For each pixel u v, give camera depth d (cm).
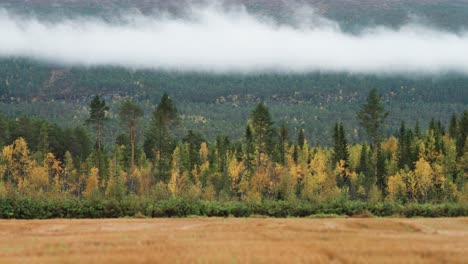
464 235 4172
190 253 2956
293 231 4372
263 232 4231
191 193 9238
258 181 11025
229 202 7175
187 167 12606
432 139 12438
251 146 12250
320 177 10981
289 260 2773
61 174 12638
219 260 2730
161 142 12188
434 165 11162
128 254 2964
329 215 6781
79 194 12119
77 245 3397
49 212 6366
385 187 12125
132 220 5716
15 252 3105
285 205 7031
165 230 4503
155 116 12106
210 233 4169
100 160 12094
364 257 2903
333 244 3388
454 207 7119
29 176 11175
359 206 7112
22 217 6225
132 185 12156
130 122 12188
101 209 6525
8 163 11638
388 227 4925
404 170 11488
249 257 2811
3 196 6569
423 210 7081
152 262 2711
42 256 2952
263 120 12131
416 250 3111
